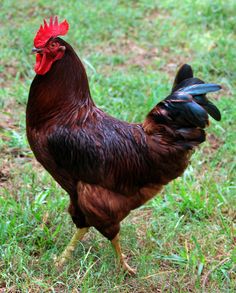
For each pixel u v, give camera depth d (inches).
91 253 204.8
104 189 182.2
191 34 412.5
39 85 180.4
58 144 179.5
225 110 310.3
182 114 176.9
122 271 193.8
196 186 248.7
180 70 189.2
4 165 260.4
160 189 191.0
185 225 225.1
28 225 214.4
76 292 185.8
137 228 221.0
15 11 430.9
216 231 219.9
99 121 183.9
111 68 361.4
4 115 301.0
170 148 182.1
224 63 362.9
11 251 199.3
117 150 180.2
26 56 365.1
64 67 179.6
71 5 446.3
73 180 185.5
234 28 423.2
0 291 184.2
